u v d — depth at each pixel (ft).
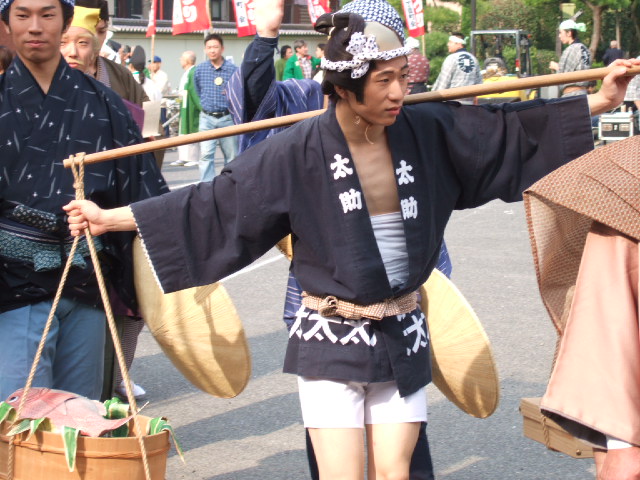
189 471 15.40
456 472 15.12
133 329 16.07
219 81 45.98
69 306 12.82
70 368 13.10
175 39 102.78
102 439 10.36
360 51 9.67
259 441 16.66
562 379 9.11
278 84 14.56
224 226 10.59
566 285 10.06
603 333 9.00
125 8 102.63
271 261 31.99
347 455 10.33
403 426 10.55
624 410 8.78
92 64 16.60
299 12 122.72
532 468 15.24
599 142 59.93
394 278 10.52
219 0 112.16
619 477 8.84
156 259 10.65
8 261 12.44
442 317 12.62
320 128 10.34
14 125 12.34
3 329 12.57
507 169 11.03
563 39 53.78
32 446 10.50
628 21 122.72
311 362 10.43
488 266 29.73
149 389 19.60
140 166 13.11
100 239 12.96
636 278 9.07
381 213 10.51
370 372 10.30
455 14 111.24
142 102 17.57
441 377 12.92
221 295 13.51
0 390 12.46
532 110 11.05
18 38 12.26
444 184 10.85
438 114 10.80
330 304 10.33
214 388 13.97
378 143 10.43
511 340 22.00
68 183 12.49
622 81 10.99
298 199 10.34
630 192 9.12
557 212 9.81
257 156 10.44
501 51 82.84
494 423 17.11
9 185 12.32
